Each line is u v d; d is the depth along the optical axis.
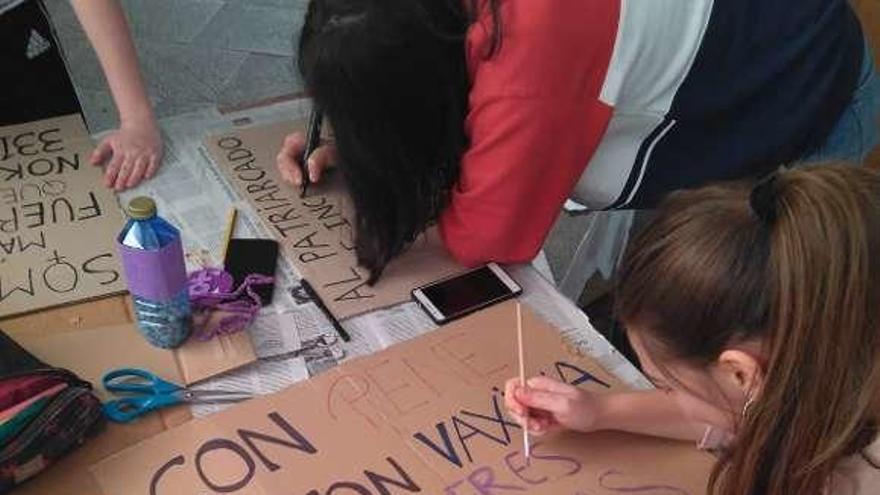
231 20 3.00
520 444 0.92
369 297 1.10
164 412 0.94
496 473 0.89
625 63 1.05
